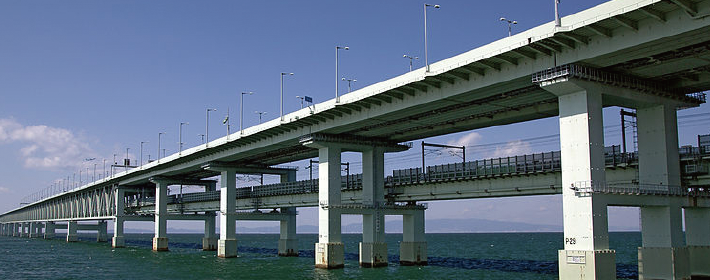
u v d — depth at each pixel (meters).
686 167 57.66
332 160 84.00
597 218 48.03
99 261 113.00
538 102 62.50
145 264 103.62
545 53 50.25
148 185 168.50
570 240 49.31
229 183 115.50
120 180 166.12
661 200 52.94
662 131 55.22
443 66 58.81
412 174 88.94
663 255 53.03
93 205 186.62
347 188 98.06
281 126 85.75
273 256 122.00
